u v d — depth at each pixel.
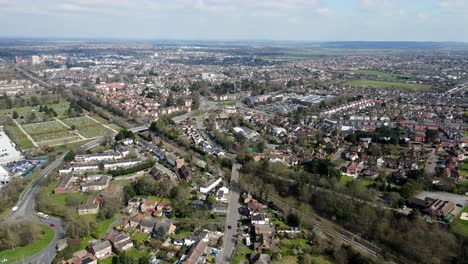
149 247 197.00
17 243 195.50
